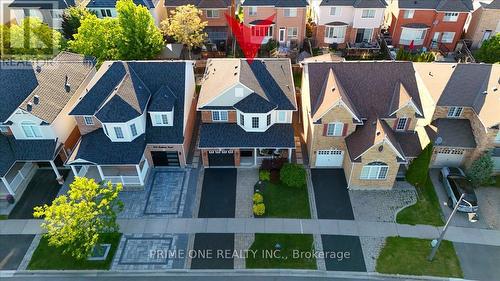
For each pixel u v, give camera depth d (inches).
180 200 1422.2
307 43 2320.4
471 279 1170.6
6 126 1441.9
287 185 1456.7
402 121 1449.3
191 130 1680.6
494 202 1402.6
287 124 1520.7
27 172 1528.1
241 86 1424.7
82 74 1669.5
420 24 2237.9
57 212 1096.8
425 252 1238.9
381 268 1197.7
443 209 1379.2
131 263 1218.0
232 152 1507.1
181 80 1529.3
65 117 1514.5
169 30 2073.1
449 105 1455.5
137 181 1453.0
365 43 2278.5
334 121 1393.9
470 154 1477.6
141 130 1454.2
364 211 1371.8
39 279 1188.5
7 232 1325.0
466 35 2368.4
